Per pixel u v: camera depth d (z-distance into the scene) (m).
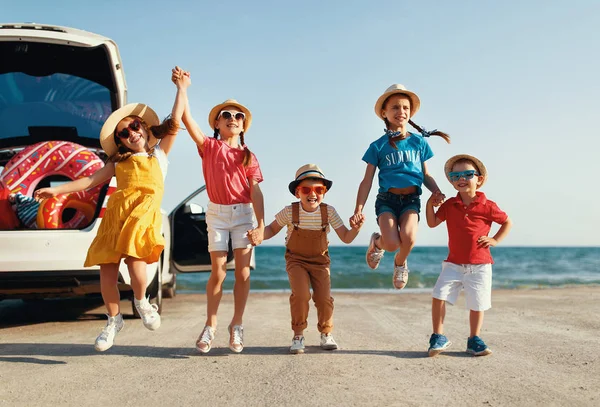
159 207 3.95
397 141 4.57
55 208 5.31
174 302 7.92
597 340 4.62
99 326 5.49
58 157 5.62
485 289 4.05
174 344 4.43
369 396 2.82
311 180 4.22
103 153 6.59
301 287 4.13
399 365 3.62
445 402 2.72
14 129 6.60
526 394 2.87
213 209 4.18
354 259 38.38
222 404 2.69
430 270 32.84
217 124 4.45
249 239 4.15
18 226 5.38
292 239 4.25
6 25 6.04
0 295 5.34
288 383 3.11
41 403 2.71
